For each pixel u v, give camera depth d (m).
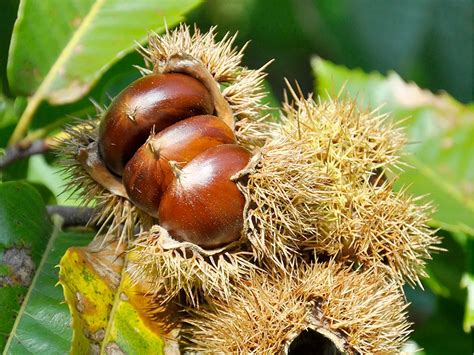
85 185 0.25
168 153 0.24
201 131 0.25
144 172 0.24
